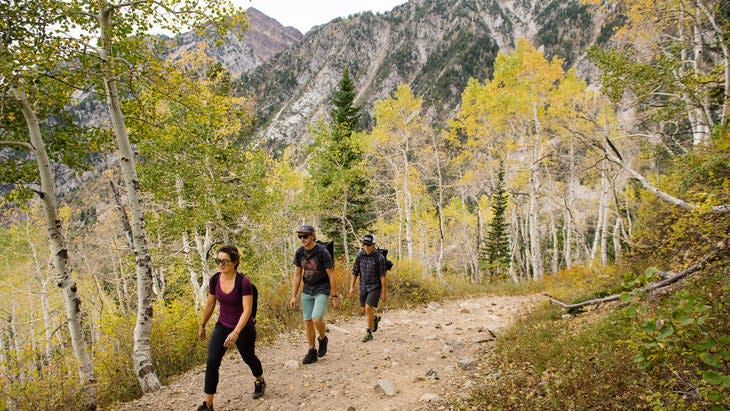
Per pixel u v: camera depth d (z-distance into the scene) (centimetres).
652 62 1118
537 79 2031
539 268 2044
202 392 541
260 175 1555
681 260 715
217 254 465
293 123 15662
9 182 788
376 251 724
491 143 2480
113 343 743
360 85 18212
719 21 1066
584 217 2848
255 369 493
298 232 596
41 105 720
